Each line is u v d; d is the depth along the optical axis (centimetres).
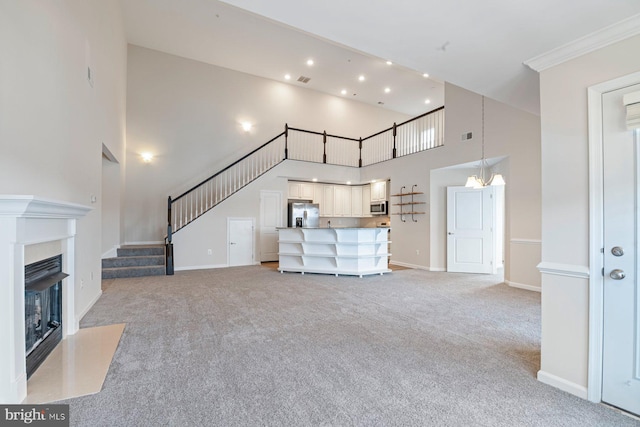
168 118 749
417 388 202
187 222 710
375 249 635
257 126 850
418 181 716
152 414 173
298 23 190
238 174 817
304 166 821
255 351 258
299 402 185
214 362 238
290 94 898
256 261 769
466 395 194
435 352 258
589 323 192
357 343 276
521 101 301
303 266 646
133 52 714
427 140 826
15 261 184
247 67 806
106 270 573
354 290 488
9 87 202
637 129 175
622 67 181
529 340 284
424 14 177
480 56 221
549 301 211
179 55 757
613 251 184
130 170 712
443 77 256
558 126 209
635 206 177
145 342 277
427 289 496
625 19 172
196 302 414
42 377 215
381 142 888
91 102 374
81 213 303
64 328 288
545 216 215
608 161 187
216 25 627
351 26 192
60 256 281
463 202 657
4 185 197
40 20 241
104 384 205
